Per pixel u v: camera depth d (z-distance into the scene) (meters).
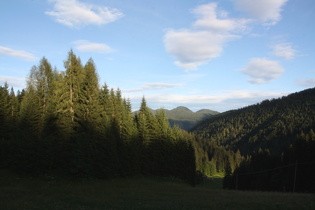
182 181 56.75
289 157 61.59
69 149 33.69
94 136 35.66
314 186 51.06
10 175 30.14
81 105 35.31
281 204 18.39
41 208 15.59
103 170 36.28
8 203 16.92
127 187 32.03
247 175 76.06
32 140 32.03
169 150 57.34
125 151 44.12
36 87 37.91
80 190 25.62
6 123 40.69
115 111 45.41
